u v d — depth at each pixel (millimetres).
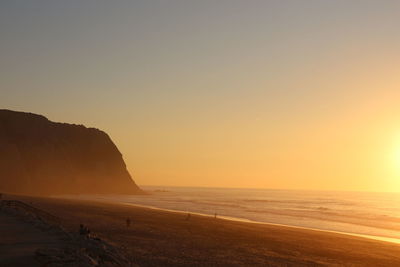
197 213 89000
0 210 47438
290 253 37688
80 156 188875
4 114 158625
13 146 138500
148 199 155000
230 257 32906
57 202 90750
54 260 18812
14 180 131375
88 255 21062
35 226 33938
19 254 21078
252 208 115125
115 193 189500
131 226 50625
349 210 120625
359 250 42500
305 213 101000
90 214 65000
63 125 193875
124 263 23219
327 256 37438
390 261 36906
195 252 33844
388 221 83250
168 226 54188
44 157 157625
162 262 27609
